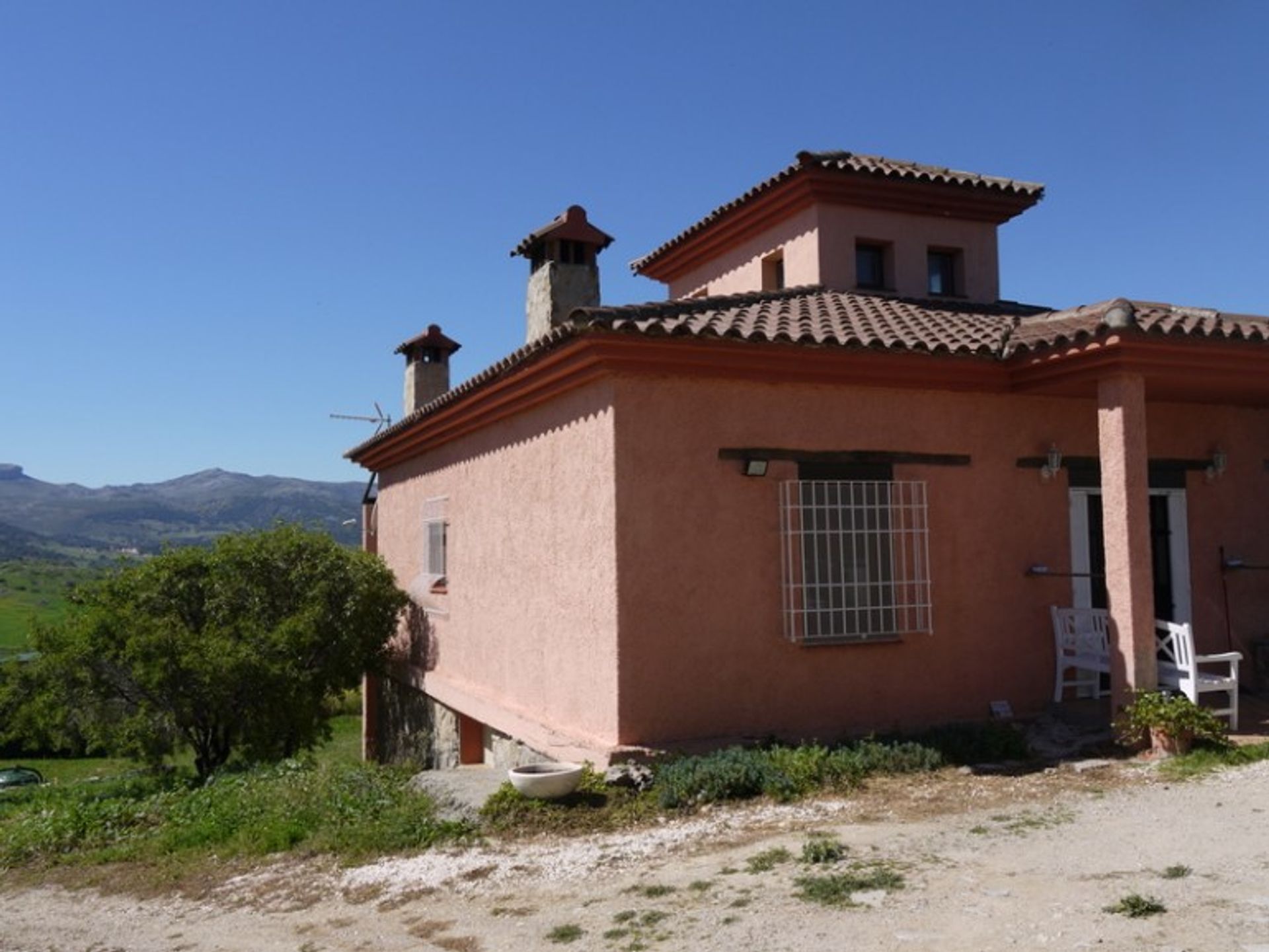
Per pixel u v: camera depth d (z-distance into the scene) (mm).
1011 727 8547
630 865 6047
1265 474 10906
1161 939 4320
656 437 8125
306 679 13344
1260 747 7836
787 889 5332
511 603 10195
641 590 7992
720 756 7566
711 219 13797
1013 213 13172
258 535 14484
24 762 27500
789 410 8633
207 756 14016
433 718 13078
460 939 5230
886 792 7211
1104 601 9898
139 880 7352
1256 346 8531
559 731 8781
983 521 9391
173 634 13172
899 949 4453
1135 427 8375
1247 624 10656
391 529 15594
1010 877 5273
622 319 7660
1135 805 6617
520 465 9977
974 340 9172
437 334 17906
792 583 8492
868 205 12391
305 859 7172
